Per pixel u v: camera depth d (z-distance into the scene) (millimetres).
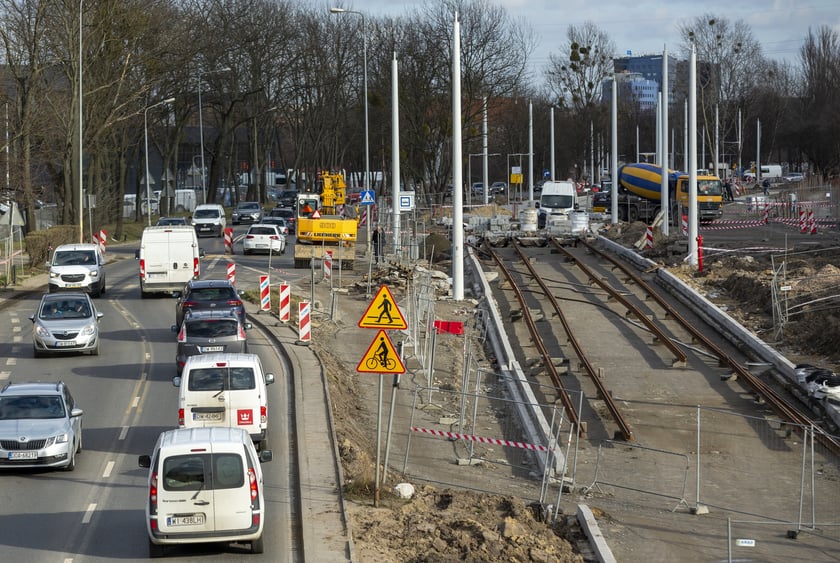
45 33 90812
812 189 124188
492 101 131875
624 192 112375
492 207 126188
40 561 22703
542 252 84375
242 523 22297
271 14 145500
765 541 26484
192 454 22297
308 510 25781
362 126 164875
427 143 134750
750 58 189125
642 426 37594
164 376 43219
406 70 130625
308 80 161125
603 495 30391
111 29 98625
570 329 52312
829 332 46844
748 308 55969
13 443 29359
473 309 59562
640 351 48812
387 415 39375
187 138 198000
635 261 75188
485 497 28125
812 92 178625
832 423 37188
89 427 35156
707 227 100875
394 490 27812
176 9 116250
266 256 93125
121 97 108000
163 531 22047
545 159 192250
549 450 29922
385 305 26328
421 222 107438
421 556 22859
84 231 101688
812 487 27688
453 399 41781
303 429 33844
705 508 28953
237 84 142250
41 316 47875
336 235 81188
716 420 38219
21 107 91125
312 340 51438
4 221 76188
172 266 65688
